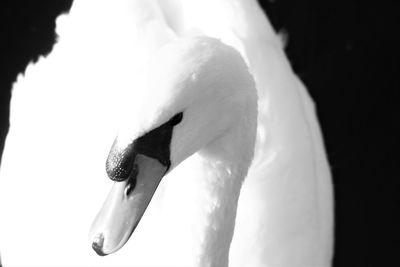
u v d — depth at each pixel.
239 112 5.08
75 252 6.77
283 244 6.79
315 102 9.39
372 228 8.72
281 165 6.96
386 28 9.78
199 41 4.85
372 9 9.86
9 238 7.27
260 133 7.02
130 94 4.69
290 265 6.79
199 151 5.30
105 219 4.75
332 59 9.63
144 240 6.48
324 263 7.27
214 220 5.48
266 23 7.77
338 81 9.51
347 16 9.84
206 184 5.39
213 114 4.95
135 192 4.73
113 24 7.05
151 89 4.58
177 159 4.86
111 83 6.98
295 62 9.61
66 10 9.75
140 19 6.98
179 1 7.30
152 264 6.44
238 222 6.67
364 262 8.54
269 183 6.85
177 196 6.18
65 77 7.39
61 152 7.09
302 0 9.86
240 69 4.98
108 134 6.86
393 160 9.05
